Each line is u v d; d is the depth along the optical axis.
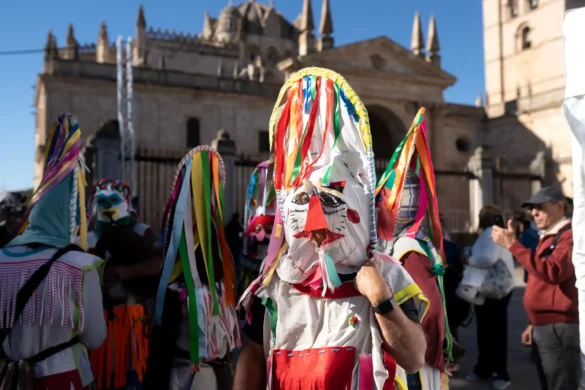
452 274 6.08
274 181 2.57
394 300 2.18
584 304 3.21
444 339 3.37
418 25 42.19
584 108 3.16
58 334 3.19
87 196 8.09
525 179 24.70
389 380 2.21
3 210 6.93
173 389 3.64
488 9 49.22
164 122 34.09
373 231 2.28
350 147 2.39
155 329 3.71
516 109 41.59
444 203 26.34
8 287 3.13
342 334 2.22
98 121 32.25
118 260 4.48
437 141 40.25
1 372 3.07
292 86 2.59
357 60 38.56
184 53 57.78
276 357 2.31
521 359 7.89
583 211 3.21
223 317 3.91
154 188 23.41
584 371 3.19
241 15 67.94
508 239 4.23
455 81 40.97
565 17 3.25
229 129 35.75
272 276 2.43
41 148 32.16
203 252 3.80
